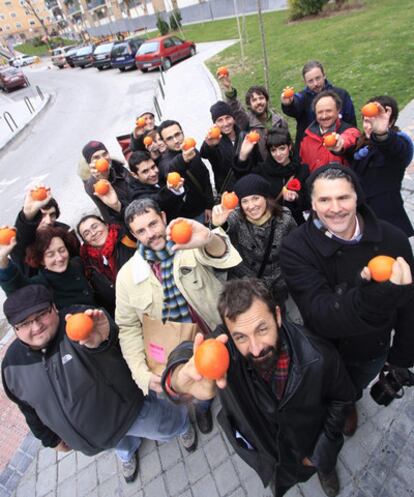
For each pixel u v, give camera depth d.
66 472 3.04
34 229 2.54
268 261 3.08
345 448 2.62
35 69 39.38
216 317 2.30
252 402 1.79
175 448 2.97
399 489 2.34
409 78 8.14
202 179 3.67
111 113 14.50
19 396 2.14
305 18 18.88
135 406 2.37
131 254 2.91
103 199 3.19
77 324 1.73
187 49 19.69
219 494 2.61
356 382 2.44
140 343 2.27
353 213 1.73
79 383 2.09
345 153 2.91
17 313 1.92
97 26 53.94
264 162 3.60
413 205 4.53
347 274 1.87
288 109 4.70
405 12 13.66
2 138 15.05
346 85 9.07
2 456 3.30
